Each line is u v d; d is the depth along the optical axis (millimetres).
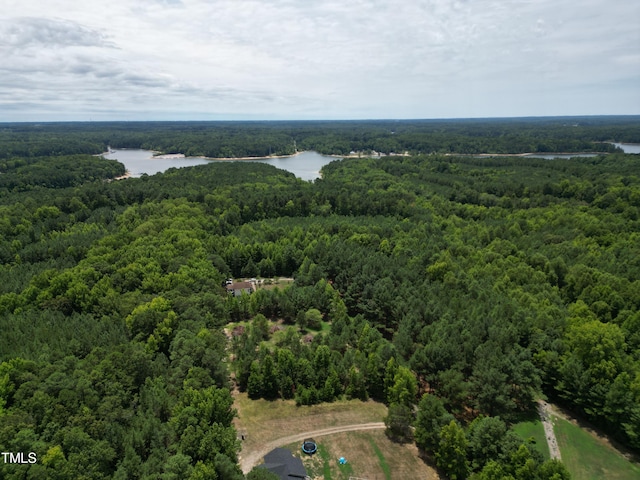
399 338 93375
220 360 87125
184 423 66938
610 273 121438
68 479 54781
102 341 88312
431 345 85688
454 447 65688
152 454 62125
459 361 85750
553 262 126438
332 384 85250
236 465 63688
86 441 60656
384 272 124500
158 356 87625
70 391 67688
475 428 68938
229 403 75562
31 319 96875
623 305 103625
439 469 69375
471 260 136875
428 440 70500
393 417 74500
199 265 130500
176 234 150875
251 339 100875
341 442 74438
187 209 182625
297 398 83438
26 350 82375
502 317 98438
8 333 88938
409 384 80125
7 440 56969
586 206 195750
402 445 74250
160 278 118938
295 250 153750
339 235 167875
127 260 126750
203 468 58219
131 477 58844
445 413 71125
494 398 77688
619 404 76875
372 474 68250
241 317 120438
